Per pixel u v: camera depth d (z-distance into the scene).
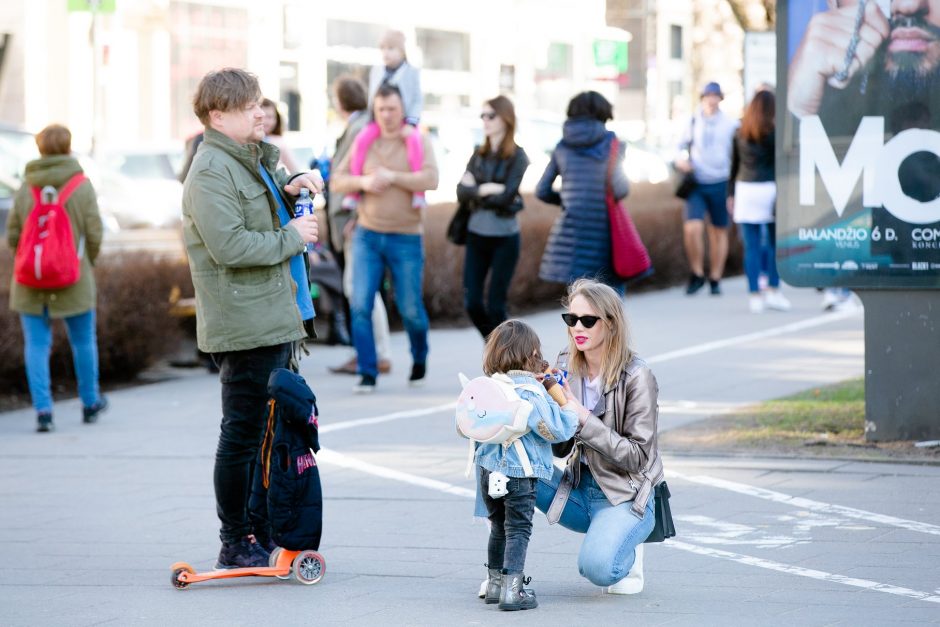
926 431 29.50
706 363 41.38
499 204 38.47
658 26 130.25
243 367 21.30
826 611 18.98
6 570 22.47
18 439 33.94
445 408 36.34
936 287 29.06
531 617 19.12
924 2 28.89
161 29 83.69
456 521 24.91
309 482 21.17
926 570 20.97
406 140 38.06
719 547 22.53
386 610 19.70
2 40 77.00
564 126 36.53
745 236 52.84
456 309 52.84
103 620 19.58
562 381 19.50
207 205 20.59
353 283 38.53
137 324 42.41
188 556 23.25
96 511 26.48
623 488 19.67
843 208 29.47
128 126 81.75
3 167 50.53
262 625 19.14
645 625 18.61
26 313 34.78
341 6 96.50
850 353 42.78
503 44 112.88
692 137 58.41
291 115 93.31
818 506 24.97
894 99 29.09
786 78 29.59
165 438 33.75
